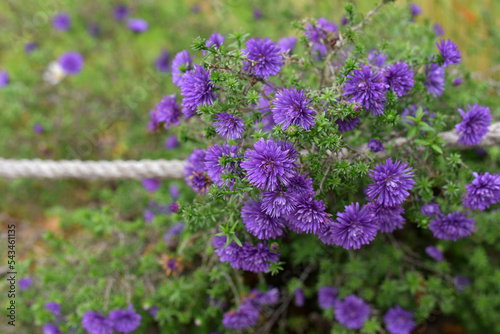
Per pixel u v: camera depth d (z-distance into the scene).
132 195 0.91
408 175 0.53
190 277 0.75
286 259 0.76
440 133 0.65
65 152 1.04
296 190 0.54
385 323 0.76
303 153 0.59
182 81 0.57
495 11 0.94
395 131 0.65
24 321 0.82
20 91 0.97
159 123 0.67
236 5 0.96
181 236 0.76
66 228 0.98
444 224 0.60
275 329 0.83
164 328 0.76
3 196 1.03
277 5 0.95
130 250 0.77
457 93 0.72
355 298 0.72
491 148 0.72
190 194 0.80
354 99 0.55
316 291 0.79
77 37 1.12
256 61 0.55
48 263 0.83
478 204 0.57
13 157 1.04
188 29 1.04
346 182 0.58
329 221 0.54
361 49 0.59
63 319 0.76
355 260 0.72
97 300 0.71
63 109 1.06
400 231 0.74
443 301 0.73
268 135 0.57
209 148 0.55
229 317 0.67
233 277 0.73
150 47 1.13
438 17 0.90
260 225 0.55
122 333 0.75
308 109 0.54
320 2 0.91
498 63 0.88
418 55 0.63
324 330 0.83
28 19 1.08
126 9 1.08
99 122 1.05
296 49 0.72
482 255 0.75
